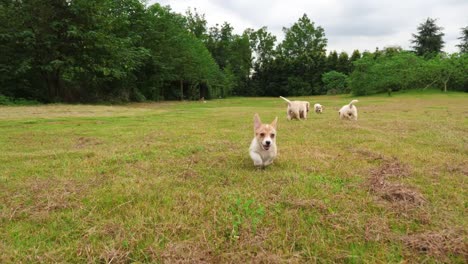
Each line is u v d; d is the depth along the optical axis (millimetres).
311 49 83500
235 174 4980
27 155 6473
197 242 2887
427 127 10461
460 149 6801
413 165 5504
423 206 3682
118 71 28547
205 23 71875
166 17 40750
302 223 3252
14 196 4082
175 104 32375
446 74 45094
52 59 25922
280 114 16969
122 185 4477
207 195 4066
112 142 8109
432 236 2938
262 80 73938
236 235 3020
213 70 54969
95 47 27281
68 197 4020
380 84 47062
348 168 5297
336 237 3018
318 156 6223
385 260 2662
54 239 3045
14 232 3152
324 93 68250
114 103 31688
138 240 2906
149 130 10281
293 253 2738
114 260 2646
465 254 2701
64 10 26000
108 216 3500
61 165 5703
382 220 3311
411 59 46281
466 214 3523
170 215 3443
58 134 9445
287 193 4082
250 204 3703
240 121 13023
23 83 27406
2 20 24750
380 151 6676
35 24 25281
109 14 31094
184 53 43688
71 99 30594
